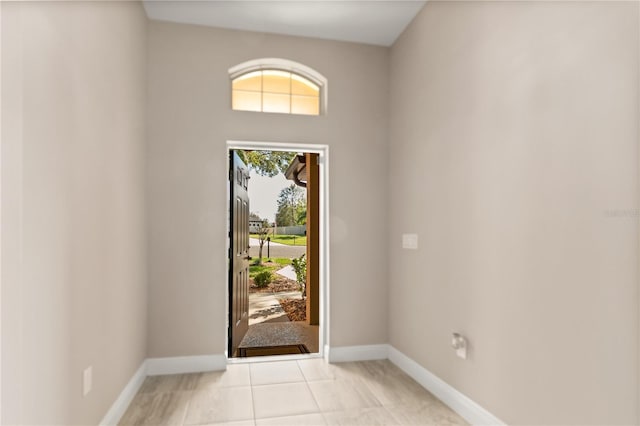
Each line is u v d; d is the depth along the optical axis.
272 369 3.05
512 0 1.91
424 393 2.60
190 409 2.34
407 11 2.90
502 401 1.95
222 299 3.04
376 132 3.41
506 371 1.92
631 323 1.32
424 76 2.81
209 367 3.00
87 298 1.75
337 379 2.84
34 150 1.31
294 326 4.81
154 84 2.99
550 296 1.66
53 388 1.43
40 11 1.35
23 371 1.24
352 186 3.33
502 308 1.96
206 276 3.02
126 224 2.38
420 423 2.18
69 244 1.57
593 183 1.47
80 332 1.67
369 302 3.34
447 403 2.42
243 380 2.81
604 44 1.43
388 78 3.46
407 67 3.10
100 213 1.92
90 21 1.81
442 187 2.55
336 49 3.35
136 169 2.63
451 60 2.46
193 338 2.98
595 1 1.47
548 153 1.68
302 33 3.23
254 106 3.30
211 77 3.10
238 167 3.76
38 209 1.34
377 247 3.37
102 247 1.95
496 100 2.03
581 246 1.51
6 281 1.16
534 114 1.76
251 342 4.02
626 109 1.34
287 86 3.39
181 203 3.00
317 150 3.40
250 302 6.57
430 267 2.69
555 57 1.65
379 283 3.37
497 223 2.01
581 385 1.51
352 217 3.32
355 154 3.35
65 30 1.55
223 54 3.12
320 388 2.67
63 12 1.53
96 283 1.87
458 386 2.32
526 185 1.81
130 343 2.46
